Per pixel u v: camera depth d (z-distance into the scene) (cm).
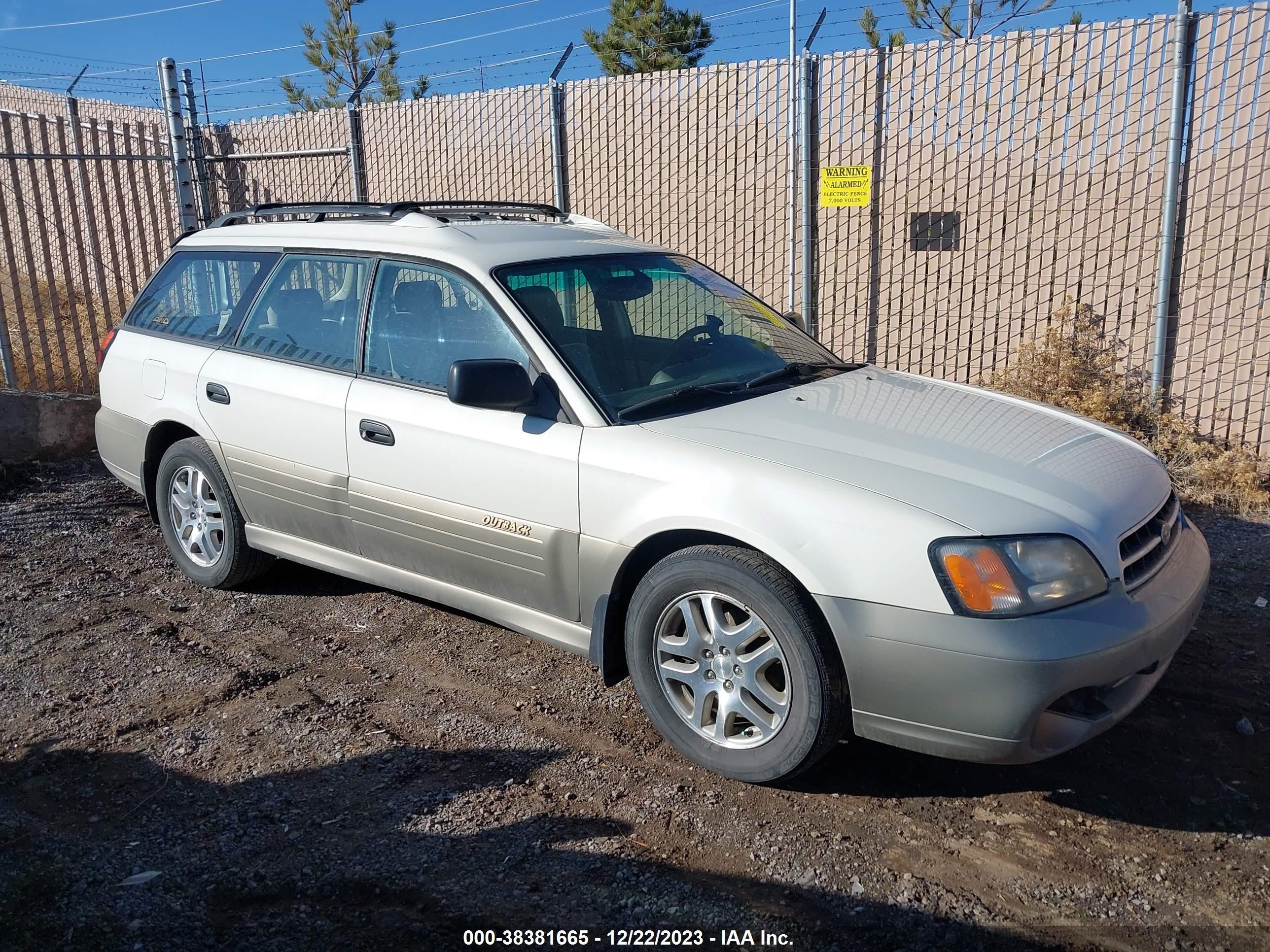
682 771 357
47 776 360
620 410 378
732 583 332
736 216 838
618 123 876
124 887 297
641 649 362
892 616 305
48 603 519
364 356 446
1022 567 301
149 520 654
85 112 1625
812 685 319
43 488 716
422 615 498
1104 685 307
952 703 301
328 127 1042
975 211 750
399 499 426
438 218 490
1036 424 394
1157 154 679
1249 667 425
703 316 459
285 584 543
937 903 286
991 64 724
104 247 1120
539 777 354
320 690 423
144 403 541
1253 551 555
